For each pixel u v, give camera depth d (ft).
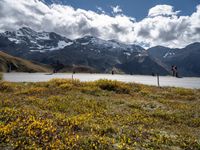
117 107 80.02
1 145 38.01
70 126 49.60
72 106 74.84
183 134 55.06
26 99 79.71
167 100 101.24
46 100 81.76
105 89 117.29
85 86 119.85
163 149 44.21
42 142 40.01
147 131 53.57
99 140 43.27
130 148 41.68
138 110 77.77
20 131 42.80
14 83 130.41
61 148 38.52
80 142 42.01
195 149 46.21
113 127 53.01
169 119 70.59
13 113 53.67
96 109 73.31
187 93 123.13
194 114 77.82
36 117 53.06
